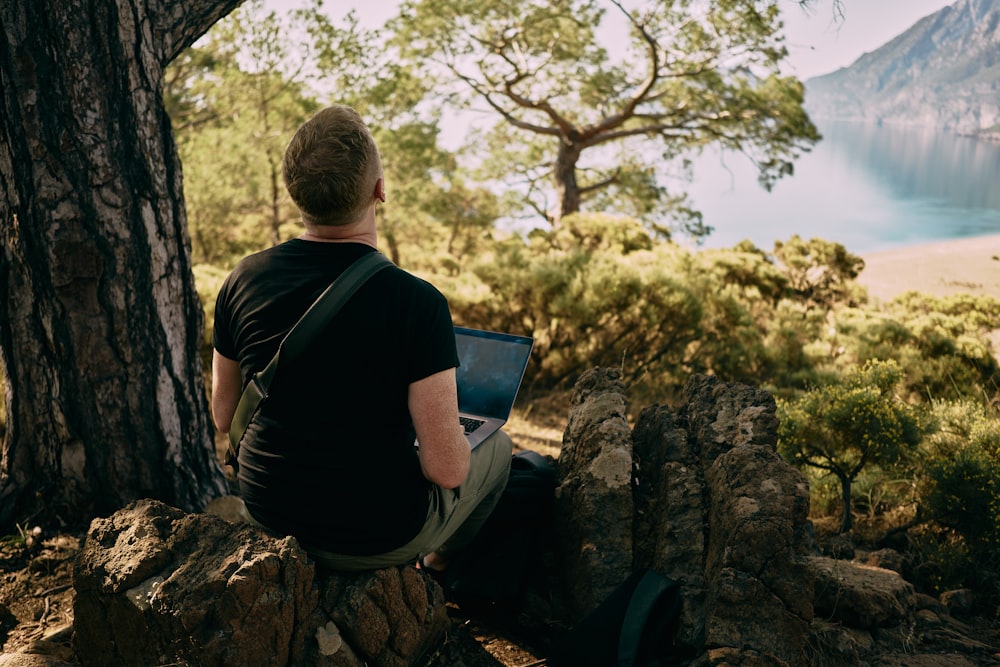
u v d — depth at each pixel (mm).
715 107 21391
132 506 2012
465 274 8031
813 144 20828
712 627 2014
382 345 1695
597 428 2666
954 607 2912
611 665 2023
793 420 3730
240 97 11664
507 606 2482
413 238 18547
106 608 1858
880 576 2732
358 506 1778
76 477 3021
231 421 2008
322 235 1801
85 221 2828
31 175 2766
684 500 2424
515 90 23656
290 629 1814
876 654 2400
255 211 12547
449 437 1724
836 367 7445
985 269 40469
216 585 1742
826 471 4129
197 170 11188
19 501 3033
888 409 3635
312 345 1697
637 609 2102
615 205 25094
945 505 3367
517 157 25109
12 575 2773
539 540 2713
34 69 2691
